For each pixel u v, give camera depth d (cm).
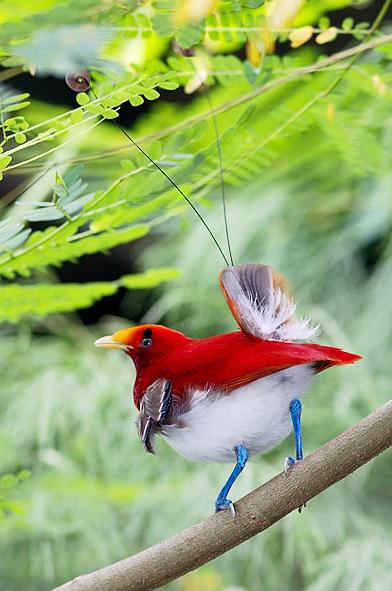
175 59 465
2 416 900
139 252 1009
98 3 337
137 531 866
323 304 902
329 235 917
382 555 820
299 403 418
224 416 411
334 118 546
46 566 847
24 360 958
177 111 800
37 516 810
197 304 931
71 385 897
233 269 425
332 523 860
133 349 458
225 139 476
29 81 841
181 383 422
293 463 403
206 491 838
